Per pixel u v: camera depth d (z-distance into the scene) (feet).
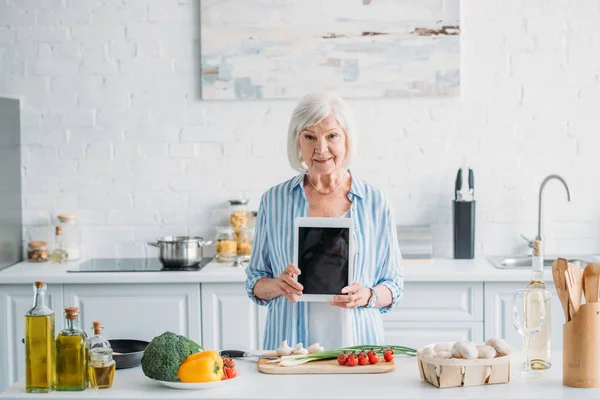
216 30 15.20
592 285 7.70
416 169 15.34
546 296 7.93
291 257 9.84
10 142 14.98
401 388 7.74
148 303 13.87
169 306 13.85
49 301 13.92
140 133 15.51
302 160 9.93
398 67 15.07
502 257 15.10
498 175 15.29
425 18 14.99
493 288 13.58
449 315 13.66
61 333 7.75
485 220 15.38
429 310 13.70
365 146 15.34
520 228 15.35
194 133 15.48
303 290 9.39
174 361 7.78
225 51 15.23
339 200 9.94
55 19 15.40
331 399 7.43
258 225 10.16
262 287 9.83
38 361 7.70
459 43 15.02
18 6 15.39
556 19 15.07
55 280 13.78
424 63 15.06
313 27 15.10
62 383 7.73
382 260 10.00
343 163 9.82
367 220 9.87
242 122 15.43
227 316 13.84
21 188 15.58
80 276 13.75
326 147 9.47
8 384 14.01
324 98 9.56
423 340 13.73
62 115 15.52
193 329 13.88
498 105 15.20
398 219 15.40
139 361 8.61
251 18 15.15
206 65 15.25
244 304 13.84
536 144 15.24
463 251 14.84
